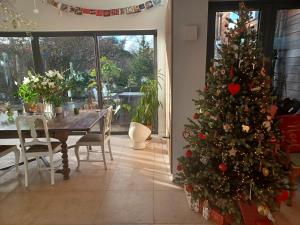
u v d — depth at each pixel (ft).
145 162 11.55
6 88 15.75
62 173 9.98
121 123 16.28
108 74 15.64
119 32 14.84
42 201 8.40
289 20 9.59
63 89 11.62
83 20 14.42
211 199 6.75
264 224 6.59
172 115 8.71
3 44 15.17
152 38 14.98
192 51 8.16
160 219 7.29
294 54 9.85
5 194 8.91
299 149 8.58
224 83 6.37
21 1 14.05
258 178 6.50
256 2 9.27
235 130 6.31
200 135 6.82
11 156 12.75
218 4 9.18
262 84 6.24
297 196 8.40
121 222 7.19
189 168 7.30
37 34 14.88
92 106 15.01
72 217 7.48
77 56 15.42
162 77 14.82
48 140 9.20
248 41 6.28
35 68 15.48
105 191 8.95
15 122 9.51
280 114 9.54
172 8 7.91
